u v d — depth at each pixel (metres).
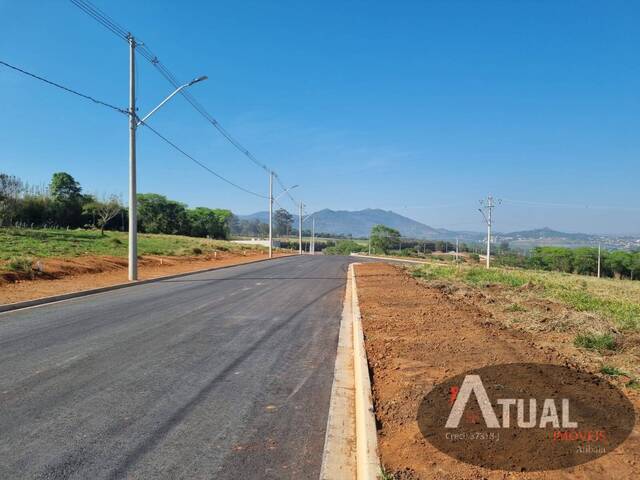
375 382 5.71
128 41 19.45
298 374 6.66
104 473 3.77
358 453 4.15
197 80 19.30
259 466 3.95
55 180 65.12
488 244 53.12
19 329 9.48
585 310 11.80
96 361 7.07
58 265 20.48
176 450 4.21
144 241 46.59
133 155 19.88
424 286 17.83
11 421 4.77
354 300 13.72
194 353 7.71
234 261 38.38
